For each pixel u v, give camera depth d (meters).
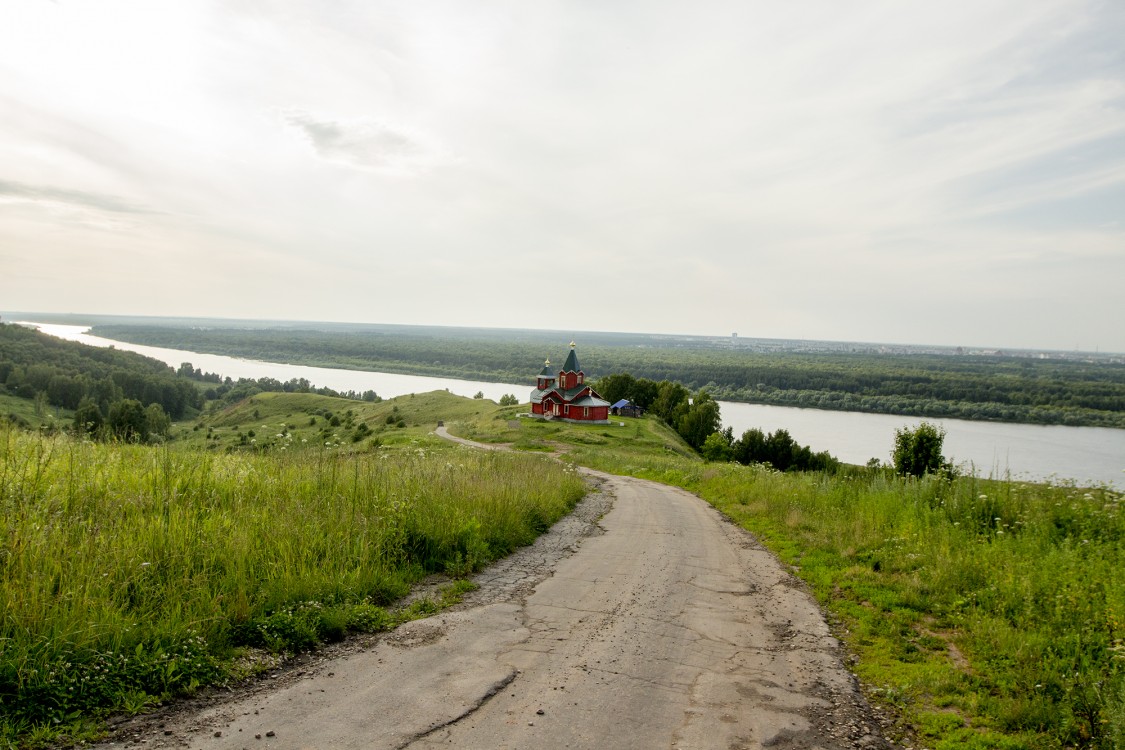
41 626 5.32
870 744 5.20
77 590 5.75
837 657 7.04
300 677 5.76
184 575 6.70
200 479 9.97
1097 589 7.81
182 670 5.45
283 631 6.45
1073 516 11.12
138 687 5.18
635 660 6.64
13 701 4.71
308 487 10.62
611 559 11.19
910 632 7.71
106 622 5.61
